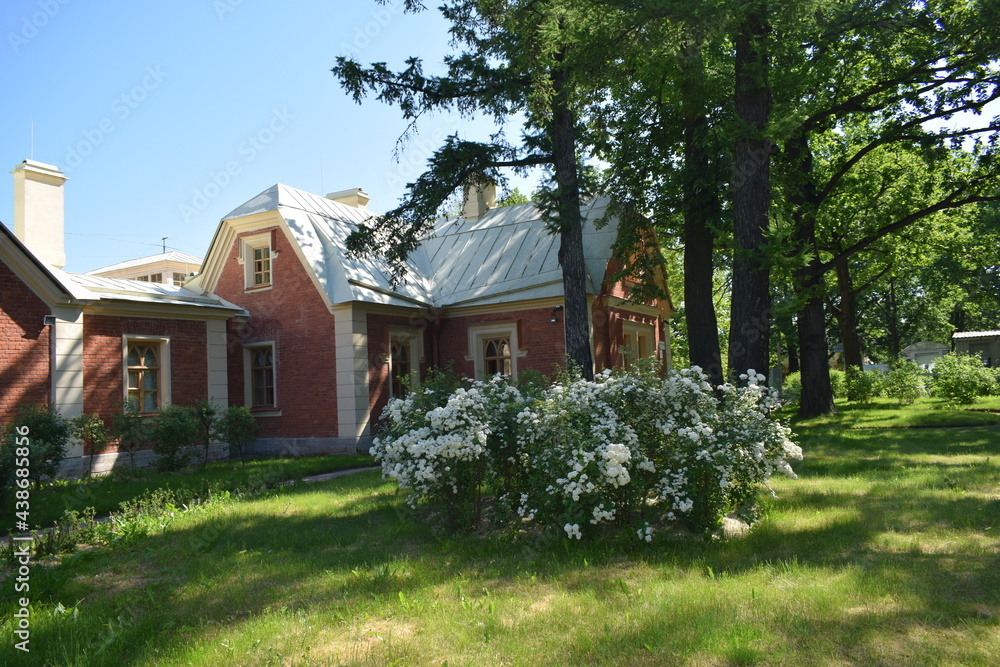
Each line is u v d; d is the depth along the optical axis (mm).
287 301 18438
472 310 19766
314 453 17812
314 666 3871
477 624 4453
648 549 6098
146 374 16109
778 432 6789
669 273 28219
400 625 4562
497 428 7246
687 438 6512
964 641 3744
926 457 11289
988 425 16547
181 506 9625
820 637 3893
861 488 8711
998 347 43094
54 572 6137
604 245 20562
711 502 6461
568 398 6863
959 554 5496
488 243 22078
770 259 11656
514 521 7125
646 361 7578
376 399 17953
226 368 17688
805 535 6324
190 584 5789
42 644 4496
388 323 18578
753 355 12016
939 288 37969
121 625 4688
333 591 5355
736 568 5438
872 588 4660
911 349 62938
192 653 4133
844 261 27562
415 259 22344
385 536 7266
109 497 10391
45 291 13828
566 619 4441
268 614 4852
